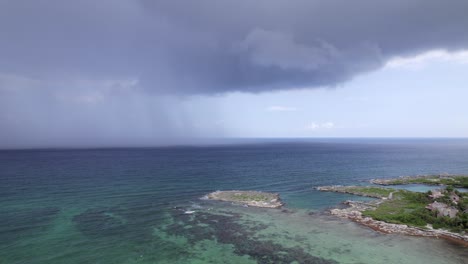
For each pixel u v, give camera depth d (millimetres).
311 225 52469
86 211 59500
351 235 47344
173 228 50344
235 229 50156
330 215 58875
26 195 72500
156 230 49219
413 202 66375
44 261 36656
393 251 40969
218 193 78562
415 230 48750
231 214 59281
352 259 38469
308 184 97062
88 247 41531
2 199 68062
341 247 42469
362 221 54312
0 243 41938
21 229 47812
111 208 62281
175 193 78875
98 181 95500
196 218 56312
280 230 49750
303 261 37844
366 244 43562
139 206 64438
